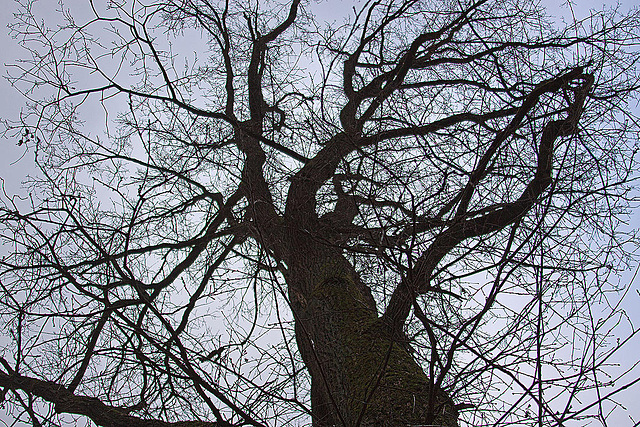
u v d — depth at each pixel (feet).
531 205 9.63
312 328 12.60
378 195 10.50
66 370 10.96
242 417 7.93
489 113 12.07
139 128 14.49
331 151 13.65
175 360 7.56
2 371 11.15
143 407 10.87
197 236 18.28
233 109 18.52
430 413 7.80
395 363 10.75
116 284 12.14
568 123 9.91
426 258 9.56
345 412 10.52
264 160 13.60
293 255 14.32
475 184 10.00
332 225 14.83
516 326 7.98
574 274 9.48
